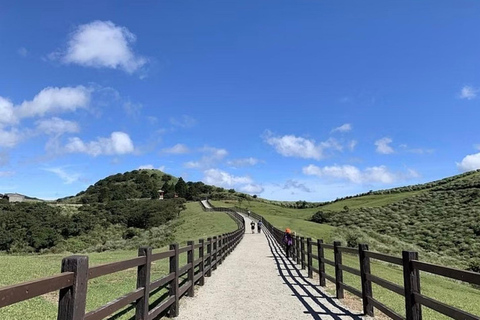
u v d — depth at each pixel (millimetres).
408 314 5215
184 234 43531
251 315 7207
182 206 93812
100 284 9562
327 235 42594
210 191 153500
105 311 3828
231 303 8266
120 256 17109
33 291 2588
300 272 13477
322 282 10656
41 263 13352
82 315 3229
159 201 100688
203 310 7605
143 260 5211
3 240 49781
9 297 2334
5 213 59844
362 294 7355
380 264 23875
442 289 15734
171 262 7227
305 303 8297
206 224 50656
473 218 49094
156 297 8172
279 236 26859
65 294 3129
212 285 10617
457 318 4016
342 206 91938
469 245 39219
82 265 3236
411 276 5184
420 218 57719
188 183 159500
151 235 51719
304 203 130750
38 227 54188
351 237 42062
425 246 42625
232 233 22328
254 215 65250
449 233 45500
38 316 6379
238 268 14391
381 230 54719
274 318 6996
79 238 57094
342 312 7473
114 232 63656
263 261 16812
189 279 9047
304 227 49250
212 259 14070
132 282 9898
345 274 13820
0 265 12180
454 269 4152
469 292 16562
